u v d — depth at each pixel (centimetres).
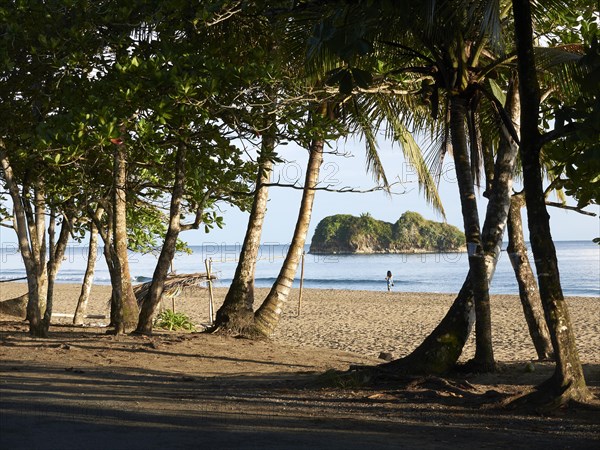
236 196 1677
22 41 1354
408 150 1753
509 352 1970
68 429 611
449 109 1174
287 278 1728
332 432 661
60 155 1250
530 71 827
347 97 1376
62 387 877
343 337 2325
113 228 1577
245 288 1684
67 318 2234
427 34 987
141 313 1566
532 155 823
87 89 1359
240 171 1457
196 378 1062
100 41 1358
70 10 1349
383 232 15325
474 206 1057
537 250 823
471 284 1074
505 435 676
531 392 819
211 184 1530
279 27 1244
